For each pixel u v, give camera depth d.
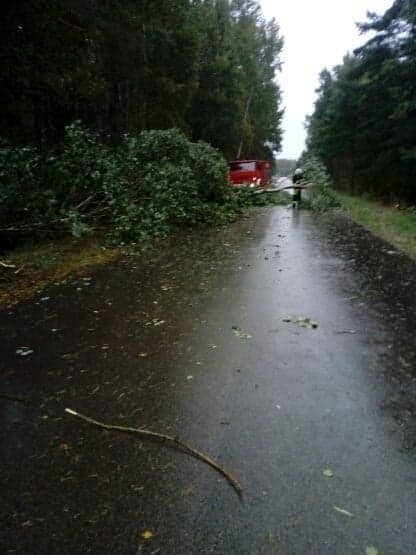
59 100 13.20
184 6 20.50
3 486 2.50
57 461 2.71
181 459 2.70
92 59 14.80
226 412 3.18
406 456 2.68
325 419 3.07
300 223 14.02
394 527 2.17
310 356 4.07
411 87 20.30
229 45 35.62
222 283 6.62
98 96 15.08
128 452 2.78
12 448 2.84
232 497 2.38
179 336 4.61
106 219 11.37
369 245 9.78
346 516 2.23
